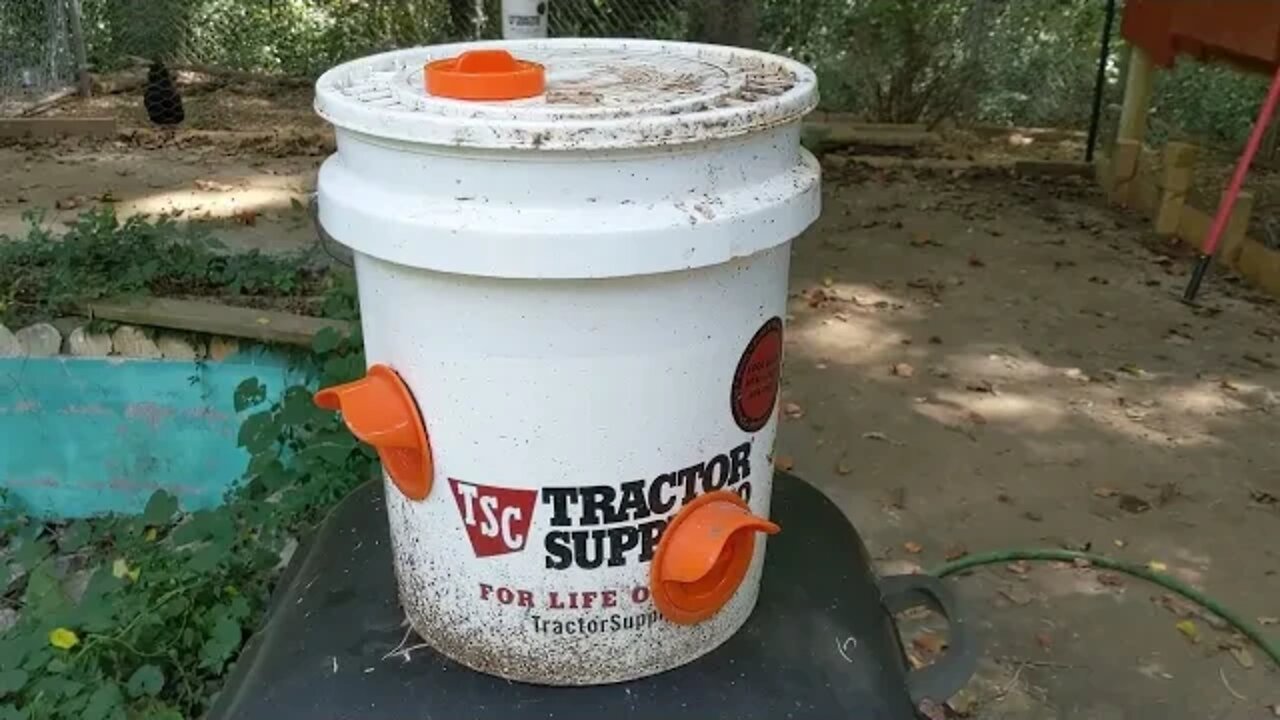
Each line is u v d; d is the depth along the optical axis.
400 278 1.38
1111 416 4.18
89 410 3.49
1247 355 4.74
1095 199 6.89
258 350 3.47
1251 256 5.60
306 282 4.01
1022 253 5.95
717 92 1.37
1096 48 8.73
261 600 2.72
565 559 1.46
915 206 6.71
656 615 1.52
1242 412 4.23
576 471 1.42
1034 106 8.54
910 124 8.27
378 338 1.49
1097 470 3.80
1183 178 6.15
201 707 2.49
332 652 1.61
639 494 1.44
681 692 1.53
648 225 1.26
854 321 5.00
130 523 3.29
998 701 2.70
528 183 1.25
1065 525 3.46
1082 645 2.91
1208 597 3.05
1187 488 3.69
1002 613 3.02
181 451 3.54
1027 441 3.98
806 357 4.62
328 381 3.16
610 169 1.25
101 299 3.55
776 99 1.33
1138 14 6.68
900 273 5.62
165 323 3.50
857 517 3.48
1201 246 6.00
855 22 8.25
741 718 1.49
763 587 1.78
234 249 5.12
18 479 3.56
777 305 1.52
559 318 1.32
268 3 9.55
